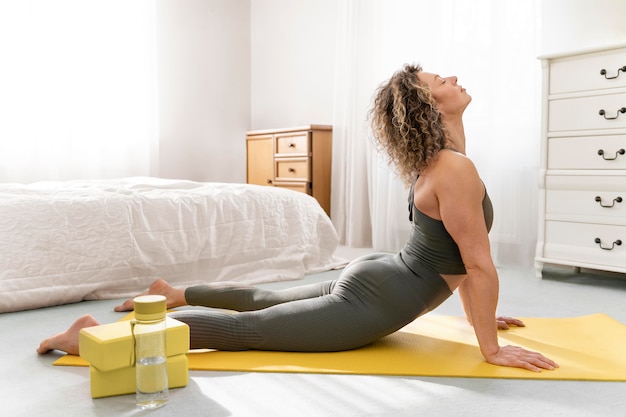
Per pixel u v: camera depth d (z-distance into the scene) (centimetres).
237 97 537
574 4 317
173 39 495
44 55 413
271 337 165
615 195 267
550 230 292
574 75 279
